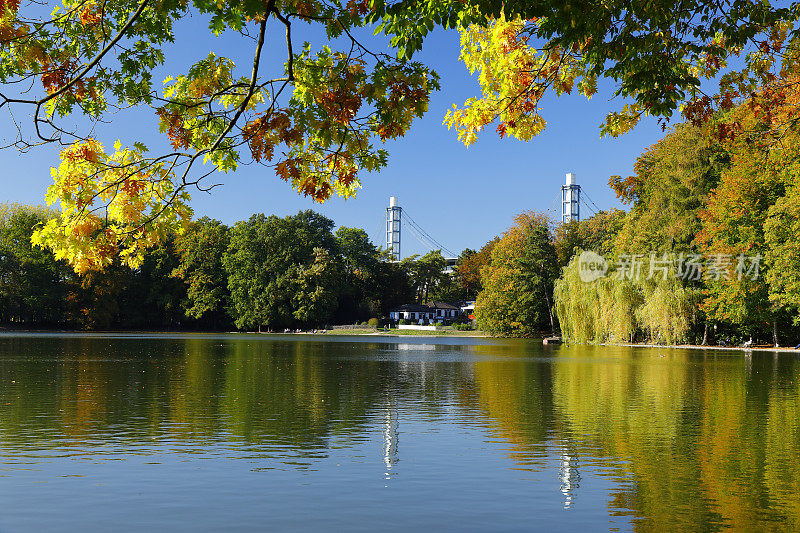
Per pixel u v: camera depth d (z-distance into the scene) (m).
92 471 9.87
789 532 7.24
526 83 8.41
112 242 5.92
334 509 8.07
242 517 7.73
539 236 83.25
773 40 8.38
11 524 7.47
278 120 5.63
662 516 7.81
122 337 70.62
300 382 23.41
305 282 96.31
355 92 5.58
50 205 5.93
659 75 7.90
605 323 54.00
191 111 6.04
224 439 12.45
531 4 6.63
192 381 23.33
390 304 123.25
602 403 17.95
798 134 10.13
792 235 41.66
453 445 11.99
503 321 83.19
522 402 18.12
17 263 85.19
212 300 98.69
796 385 22.91
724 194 46.94
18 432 13.02
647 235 56.06
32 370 27.08
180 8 5.91
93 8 6.06
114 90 6.24
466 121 8.68
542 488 9.05
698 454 11.27
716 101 8.95
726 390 21.33
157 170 5.90
